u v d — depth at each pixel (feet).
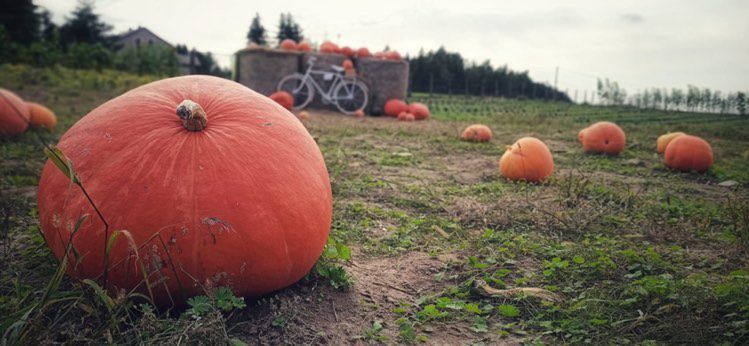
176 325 5.87
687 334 6.49
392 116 47.83
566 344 6.57
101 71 79.56
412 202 14.40
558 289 8.38
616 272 8.95
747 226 11.17
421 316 7.36
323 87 48.21
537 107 92.02
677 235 11.50
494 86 163.12
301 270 7.11
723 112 91.97
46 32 130.72
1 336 5.10
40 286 7.28
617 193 15.55
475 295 8.23
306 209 6.69
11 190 13.97
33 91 48.52
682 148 21.66
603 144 25.62
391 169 19.79
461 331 7.02
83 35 146.92
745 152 29.09
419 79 160.66
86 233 5.90
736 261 9.76
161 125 6.37
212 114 6.72
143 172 5.96
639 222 12.62
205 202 5.96
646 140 33.30
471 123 43.04
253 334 6.44
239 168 6.22
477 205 13.64
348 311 7.39
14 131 22.34
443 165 21.15
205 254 6.01
